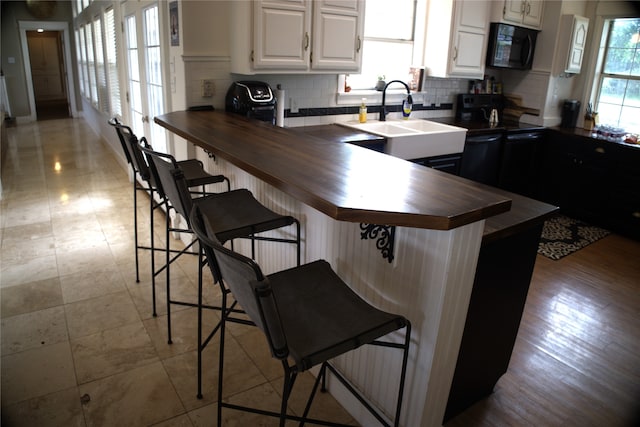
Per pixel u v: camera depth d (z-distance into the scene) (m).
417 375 1.58
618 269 3.40
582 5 4.45
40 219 3.93
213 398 1.98
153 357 2.23
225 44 3.06
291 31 2.92
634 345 2.50
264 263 2.62
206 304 2.70
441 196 1.32
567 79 4.62
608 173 4.10
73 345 2.29
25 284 2.85
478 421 1.92
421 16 4.05
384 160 1.76
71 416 1.86
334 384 2.02
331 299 1.46
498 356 1.96
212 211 2.00
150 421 1.85
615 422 1.95
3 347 2.26
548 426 1.91
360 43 3.27
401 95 4.18
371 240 1.66
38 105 12.09
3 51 8.76
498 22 4.07
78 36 8.53
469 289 1.49
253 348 2.32
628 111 4.42
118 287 2.85
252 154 1.77
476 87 4.65
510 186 4.43
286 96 3.48
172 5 2.95
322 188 1.34
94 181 5.08
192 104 3.04
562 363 2.32
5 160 5.93
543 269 3.36
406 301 1.56
